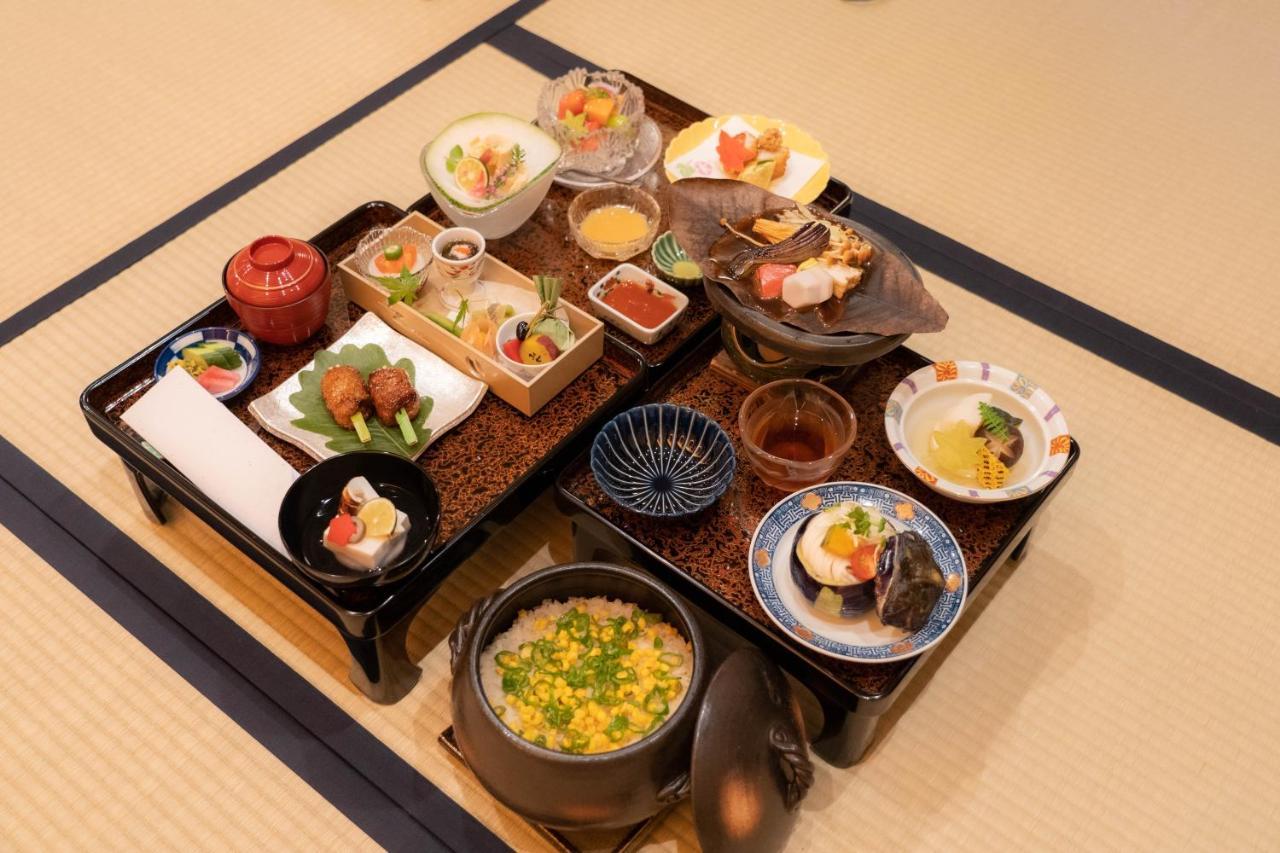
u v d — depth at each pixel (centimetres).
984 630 115
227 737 107
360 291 119
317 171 155
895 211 153
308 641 113
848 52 175
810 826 103
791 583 102
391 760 106
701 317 121
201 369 113
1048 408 110
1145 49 177
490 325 115
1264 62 176
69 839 101
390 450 108
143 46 172
